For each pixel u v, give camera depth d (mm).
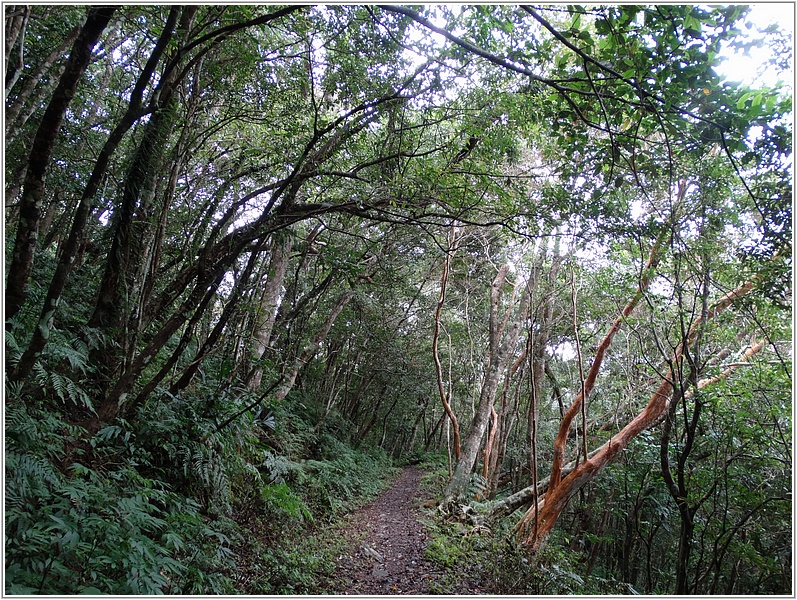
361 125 6023
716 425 8398
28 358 3689
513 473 15586
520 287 13328
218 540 4934
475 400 15312
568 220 5734
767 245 5727
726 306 7480
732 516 8781
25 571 2670
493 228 10305
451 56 5375
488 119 5922
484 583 6441
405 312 17391
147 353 4930
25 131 6426
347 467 13203
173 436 5125
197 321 5434
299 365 10008
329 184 6750
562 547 10875
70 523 3004
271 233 5730
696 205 6043
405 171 5922
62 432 4348
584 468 9016
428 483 14922
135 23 5480
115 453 4516
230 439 5898
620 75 3518
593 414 14734
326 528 7996
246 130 8016
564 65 4680
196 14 5742
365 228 9266
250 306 6262
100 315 5137
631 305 8461
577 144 5195
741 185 5906
